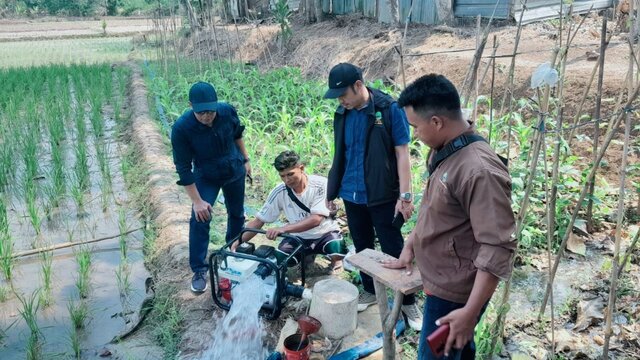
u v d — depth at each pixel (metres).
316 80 11.77
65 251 5.37
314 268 4.60
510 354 3.45
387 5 12.77
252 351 3.63
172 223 5.48
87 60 20.12
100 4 43.00
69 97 12.06
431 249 2.40
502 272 2.08
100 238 5.61
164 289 4.44
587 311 3.79
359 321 3.77
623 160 3.00
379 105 3.41
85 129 9.60
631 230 4.74
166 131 8.77
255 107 9.55
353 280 4.36
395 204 3.55
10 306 4.43
